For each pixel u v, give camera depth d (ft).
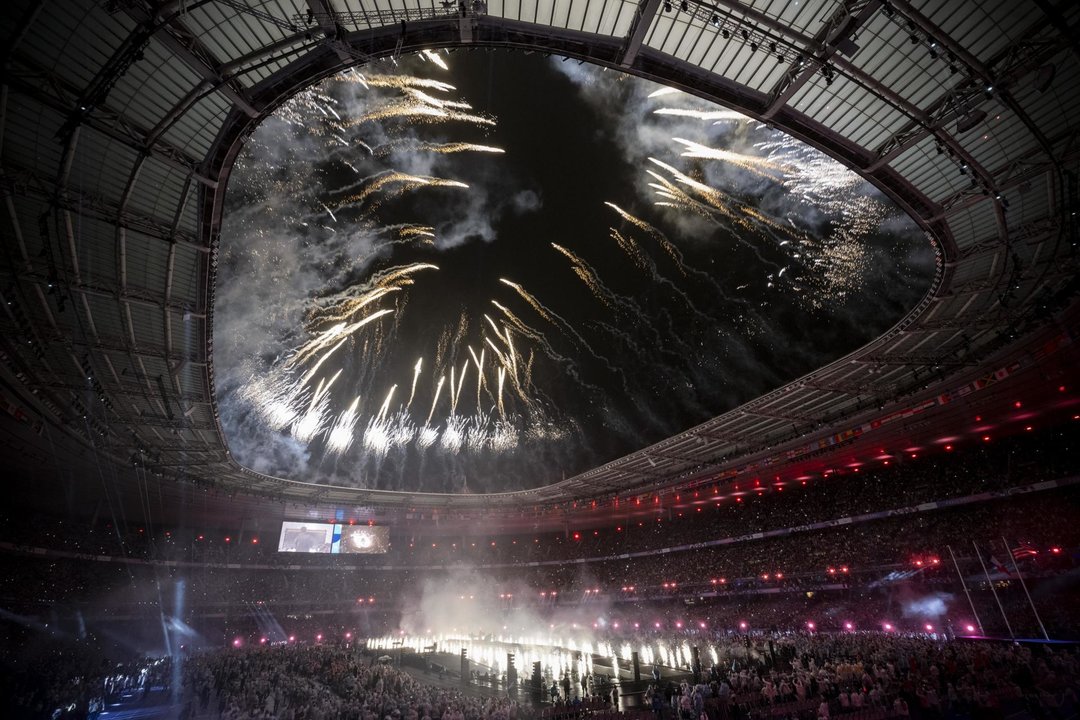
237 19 47.73
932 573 126.31
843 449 136.26
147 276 71.41
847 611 139.95
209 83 50.72
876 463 151.02
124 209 61.05
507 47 52.80
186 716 84.89
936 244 72.08
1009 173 61.31
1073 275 70.08
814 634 123.65
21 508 146.41
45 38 46.01
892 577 134.82
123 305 76.07
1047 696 55.31
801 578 155.33
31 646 131.85
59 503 152.15
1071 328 78.54
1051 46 47.32
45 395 93.56
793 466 154.30
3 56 45.16
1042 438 121.39
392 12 48.93
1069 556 103.60
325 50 51.78
